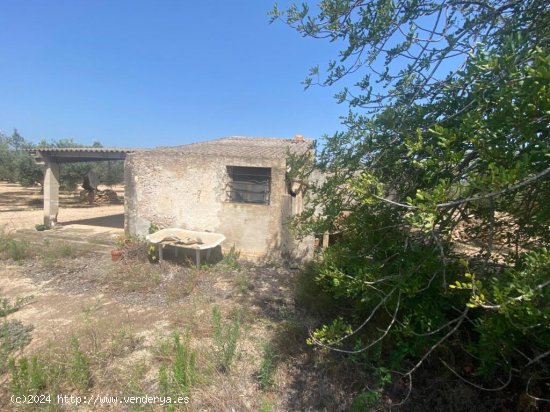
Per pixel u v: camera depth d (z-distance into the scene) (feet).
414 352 10.62
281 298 20.11
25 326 16.31
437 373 11.82
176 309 18.48
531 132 5.38
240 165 28.48
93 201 72.74
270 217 28.19
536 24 6.95
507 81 5.67
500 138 5.65
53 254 28.04
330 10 7.97
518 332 8.20
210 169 29.30
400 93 8.54
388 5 7.61
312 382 12.19
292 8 8.32
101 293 21.01
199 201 29.66
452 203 5.10
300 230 10.82
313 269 21.06
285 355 13.57
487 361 9.48
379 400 10.86
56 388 11.35
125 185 31.09
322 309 17.19
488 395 10.84
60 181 77.77
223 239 27.02
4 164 79.15
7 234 34.88
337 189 9.76
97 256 28.94
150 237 26.02
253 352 14.05
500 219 9.31
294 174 11.11
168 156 30.09
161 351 13.79
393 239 9.19
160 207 30.45
